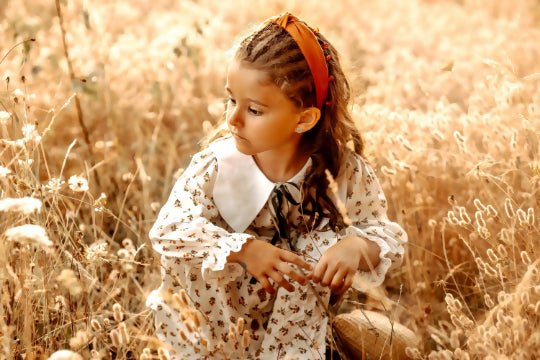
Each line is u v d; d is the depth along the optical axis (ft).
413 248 8.50
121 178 9.96
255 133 6.10
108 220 9.11
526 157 7.94
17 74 8.74
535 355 5.67
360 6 23.75
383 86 12.32
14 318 6.08
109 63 12.34
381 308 7.36
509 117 8.71
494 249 7.26
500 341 5.67
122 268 7.26
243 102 6.06
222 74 13.94
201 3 21.47
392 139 8.85
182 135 11.39
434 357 5.94
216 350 6.77
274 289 6.85
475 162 8.39
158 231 6.56
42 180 9.82
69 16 14.25
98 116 11.77
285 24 6.22
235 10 20.22
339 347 6.96
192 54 11.57
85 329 6.52
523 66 13.57
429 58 16.99
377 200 7.07
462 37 17.93
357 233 6.64
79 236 7.08
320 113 6.40
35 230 5.11
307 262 6.72
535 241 7.28
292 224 6.97
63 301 6.38
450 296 6.15
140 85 12.88
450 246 8.67
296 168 6.81
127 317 7.25
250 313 6.95
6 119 7.14
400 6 23.80
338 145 6.82
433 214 8.94
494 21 19.88
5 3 16.49
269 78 5.91
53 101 10.81
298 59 6.09
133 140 11.75
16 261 6.53
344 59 7.18
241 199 6.77
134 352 6.30
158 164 11.23
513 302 5.71
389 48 18.74
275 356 6.68
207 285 6.71
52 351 6.11
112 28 16.35
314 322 6.66
